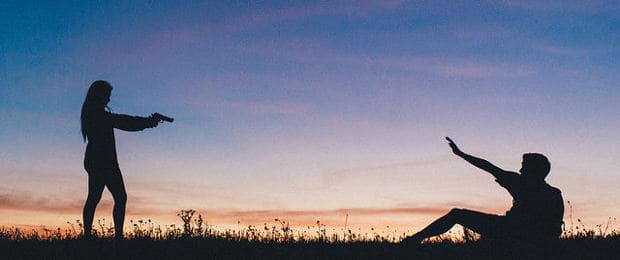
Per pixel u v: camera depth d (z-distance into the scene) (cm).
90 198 1155
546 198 1021
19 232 1201
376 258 1053
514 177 1038
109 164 1165
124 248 1092
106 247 1093
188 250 1095
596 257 1043
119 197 1167
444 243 1117
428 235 1051
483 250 1044
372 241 1152
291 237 1202
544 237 1018
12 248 1107
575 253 1051
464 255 1038
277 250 1101
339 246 1126
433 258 1036
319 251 1095
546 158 1041
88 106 1177
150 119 1198
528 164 1039
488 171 1044
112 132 1183
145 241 1141
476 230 1041
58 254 1066
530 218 1015
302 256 1066
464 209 1045
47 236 1202
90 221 1145
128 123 1188
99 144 1165
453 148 1057
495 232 1030
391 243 1114
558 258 1024
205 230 1223
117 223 1157
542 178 1041
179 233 1203
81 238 1152
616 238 1146
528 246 1016
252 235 1211
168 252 1081
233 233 1215
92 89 1185
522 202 1027
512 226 1019
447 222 1046
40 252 1080
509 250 1023
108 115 1180
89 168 1161
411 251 1059
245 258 1056
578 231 1196
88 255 1063
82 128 1176
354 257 1059
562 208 1024
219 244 1133
